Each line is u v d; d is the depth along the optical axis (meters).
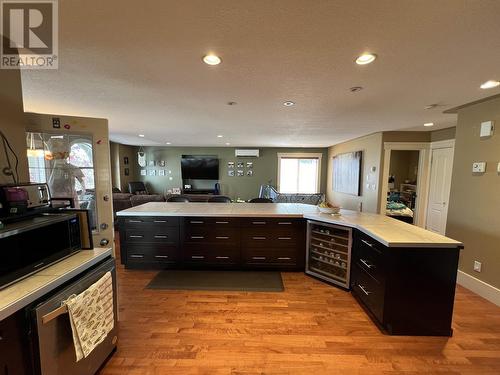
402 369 1.65
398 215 5.32
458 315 2.28
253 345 1.85
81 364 1.39
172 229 3.15
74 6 1.20
